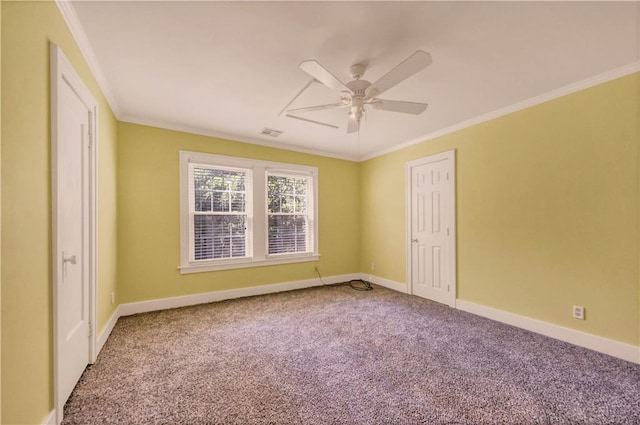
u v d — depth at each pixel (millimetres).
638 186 2076
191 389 1755
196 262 3537
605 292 2227
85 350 1945
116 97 2654
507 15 1593
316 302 3611
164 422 1475
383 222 4562
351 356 2188
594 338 2271
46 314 1353
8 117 1066
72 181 1707
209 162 3635
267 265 4086
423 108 2219
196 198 3607
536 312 2650
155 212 3287
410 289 4039
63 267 1547
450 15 1595
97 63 2066
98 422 1472
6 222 1049
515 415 1533
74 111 1745
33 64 1244
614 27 1681
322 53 1963
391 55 1981
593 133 2295
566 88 2428
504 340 2469
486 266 3078
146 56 1999
